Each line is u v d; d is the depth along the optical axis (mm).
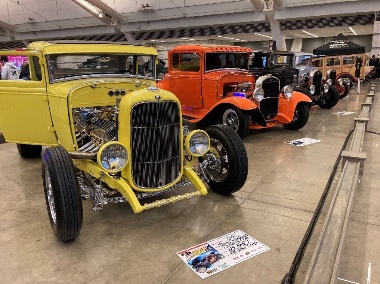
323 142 5281
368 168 4012
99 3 18406
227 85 5695
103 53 3332
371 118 7207
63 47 3152
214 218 2830
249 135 5879
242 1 16453
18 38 24891
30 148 4469
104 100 3135
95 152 2580
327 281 1717
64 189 2270
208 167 3223
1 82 3430
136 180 2541
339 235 2105
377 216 2838
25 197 3322
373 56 17422
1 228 2709
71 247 2428
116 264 2223
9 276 2109
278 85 5770
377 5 14117
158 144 2549
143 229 2674
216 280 2059
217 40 28797
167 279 2068
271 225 2703
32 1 21703
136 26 20094
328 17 15773
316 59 13422
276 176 3797
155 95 2494
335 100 8547
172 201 2533
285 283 1907
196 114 5965
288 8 15797
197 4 17469
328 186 3129
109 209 3033
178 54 6059
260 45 31875
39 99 3250
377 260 2234
